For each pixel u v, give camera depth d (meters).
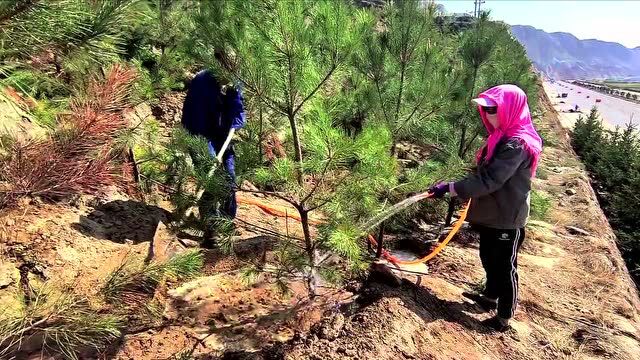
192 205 3.40
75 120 1.98
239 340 3.07
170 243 3.98
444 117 5.86
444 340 3.35
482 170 3.31
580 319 4.22
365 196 3.14
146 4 1.73
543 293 4.58
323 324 3.25
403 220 4.71
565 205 8.06
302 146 3.49
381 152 2.96
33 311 1.99
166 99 7.27
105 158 1.96
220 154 3.85
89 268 3.38
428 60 5.56
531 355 3.50
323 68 3.24
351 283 3.83
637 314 4.75
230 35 3.06
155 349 2.85
